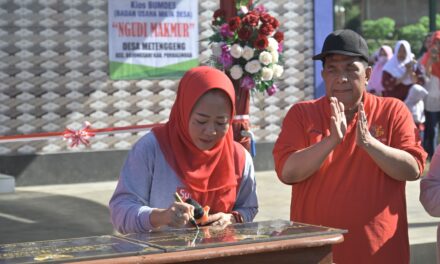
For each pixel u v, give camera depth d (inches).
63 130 386.9
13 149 382.0
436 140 463.2
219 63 257.9
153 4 398.9
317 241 116.6
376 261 152.8
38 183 384.8
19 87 379.2
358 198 153.3
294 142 157.2
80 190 367.6
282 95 422.3
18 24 377.7
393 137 156.7
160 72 402.3
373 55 458.3
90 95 390.6
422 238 251.1
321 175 155.3
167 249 108.8
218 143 138.9
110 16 391.9
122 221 135.3
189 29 406.6
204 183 138.2
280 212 299.7
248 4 264.1
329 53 152.3
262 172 415.5
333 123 147.2
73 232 273.9
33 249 112.5
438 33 444.1
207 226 131.6
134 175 139.1
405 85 435.5
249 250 111.9
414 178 154.3
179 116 137.6
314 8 425.7
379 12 458.9
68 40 386.0
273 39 257.3
